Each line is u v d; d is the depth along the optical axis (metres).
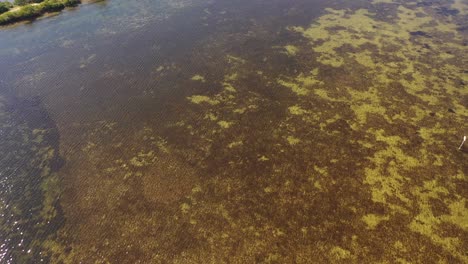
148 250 8.88
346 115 12.72
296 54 16.64
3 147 12.31
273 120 12.67
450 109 12.79
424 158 10.89
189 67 16.12
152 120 13.06
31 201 10.35
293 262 8.40
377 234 8.87
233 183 10.42
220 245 8.85
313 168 10.73
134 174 10.95
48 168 11.38
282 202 9.79
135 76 15.68
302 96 13.79
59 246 9.12
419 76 14.66
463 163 10.68
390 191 9.91
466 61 15.57
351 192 9.95
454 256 8.33
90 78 15.73
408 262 8.26
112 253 8.87
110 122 13.10
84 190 10.55
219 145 11.77
